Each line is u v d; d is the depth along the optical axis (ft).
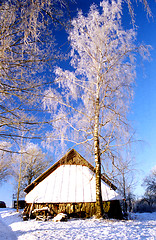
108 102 38.70
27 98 14.52
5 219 52.95
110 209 42.80
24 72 14.29
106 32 39.22
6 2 10.93
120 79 38.52
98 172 37.91
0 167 64.23
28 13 10.96
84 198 43.01
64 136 34.30
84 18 37.55
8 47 12.03
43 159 89.66
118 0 35.50
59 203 43.57
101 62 39.37
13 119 14.48
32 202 44.06
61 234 25.53
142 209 116.57
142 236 23.40
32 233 27.58
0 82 13.00
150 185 127.13
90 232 26.11
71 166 49.42
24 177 88.43
